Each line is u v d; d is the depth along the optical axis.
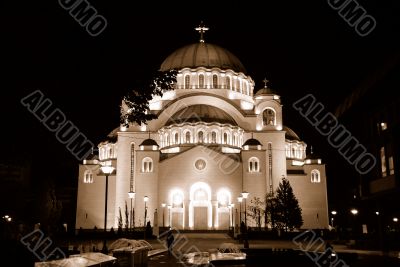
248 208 73.81
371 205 51.03
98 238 58.47
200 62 88.94
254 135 84.00
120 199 79.50
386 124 34.12
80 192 83.94
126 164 81.19
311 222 83.12
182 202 75.06
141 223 74.31
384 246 38.00
